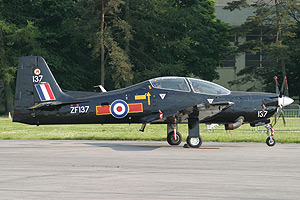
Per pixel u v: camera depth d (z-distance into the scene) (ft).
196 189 82.84
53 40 511.40
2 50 488.02
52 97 162.71
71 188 83.87
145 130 245.65
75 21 532.32
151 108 156.87
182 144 168.86
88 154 134.72
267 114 162.61
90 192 80.59
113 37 512.22
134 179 92.53
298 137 191.42
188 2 585.22
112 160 120.88
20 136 202.49
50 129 255.29
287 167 108.37
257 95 163.84
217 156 129.70
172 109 156.35
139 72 522.06
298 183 88.38
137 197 76.84
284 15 561.84
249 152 140.46
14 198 76.38
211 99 158.51
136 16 531.50
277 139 181.47
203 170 103.76
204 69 572.92
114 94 159.74
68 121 161.48
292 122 284.61
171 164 113.39
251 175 97.09
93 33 474.90
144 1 509.35
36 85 163.53
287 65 582.76
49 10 514.68
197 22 537.24
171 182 89.40
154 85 158.61
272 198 76.07
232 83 583.17
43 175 97.25
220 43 593.42
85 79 553.23
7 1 522.47
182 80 159.33
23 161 118.93
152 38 546.67
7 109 488.44
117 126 288.51
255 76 585.63
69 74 534.37
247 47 580.71
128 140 188.55
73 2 523.29
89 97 161.07
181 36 555.28
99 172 101.04
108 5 467.93
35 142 177.58
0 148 152.56
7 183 88.53
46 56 496.64
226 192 80.43
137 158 125.08
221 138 186.70
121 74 476.13
